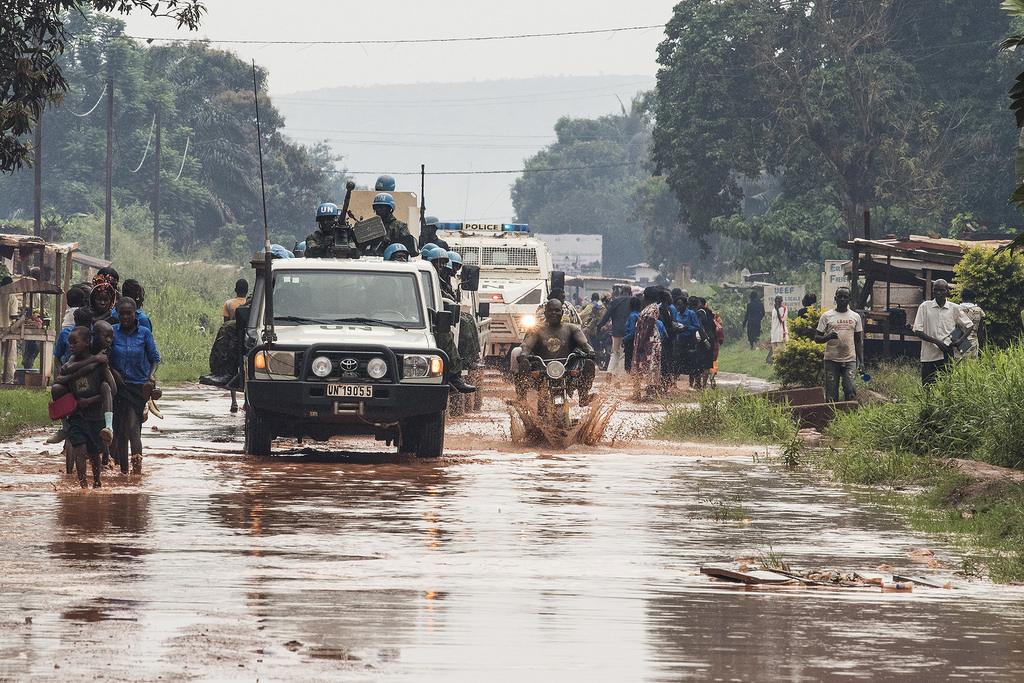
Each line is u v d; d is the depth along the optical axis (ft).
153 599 67.87
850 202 519.60
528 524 98.22
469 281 192.75
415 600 69.21
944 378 163.02
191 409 218.38
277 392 137.39
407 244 181.78
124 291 130.62
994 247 246.47
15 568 76.18
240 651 57.11
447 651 57.98
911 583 78.13
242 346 149.18
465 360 199.41
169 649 57.26
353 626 62.49
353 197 250.98
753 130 533.14
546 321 166.61
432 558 82.43
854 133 527.40
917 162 503.20
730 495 120.16
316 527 93.91
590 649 59.11
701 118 538.88
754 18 520.42
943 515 108.27
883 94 517.14
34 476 121.08
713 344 289.94
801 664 57.16
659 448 166.09
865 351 270.67
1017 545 92.27
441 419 143.33
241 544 85.81
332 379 137.80
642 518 103.30
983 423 148.05
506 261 310.04
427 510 104.12
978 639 62.90
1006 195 529.86
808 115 504.43
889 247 267.39
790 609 69.36
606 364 384.27
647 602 70.33
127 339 123.44
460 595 70.90
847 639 62.34
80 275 463.01
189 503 104.99
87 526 92.32
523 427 168.45
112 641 58.54
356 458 142.41
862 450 146.51
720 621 65.82
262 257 150.51
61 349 117.91
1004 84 542.16
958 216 474.08
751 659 57.88
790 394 201.77
